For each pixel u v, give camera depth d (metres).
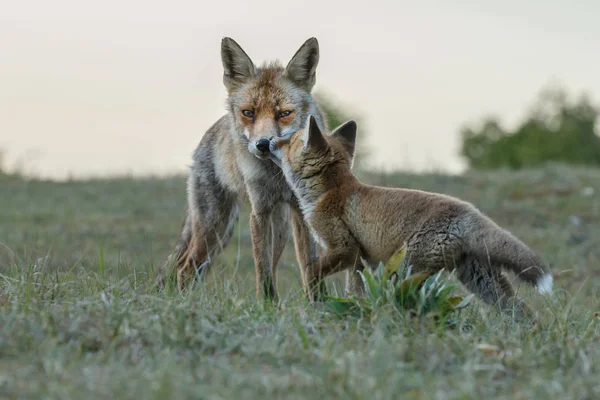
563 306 10.38
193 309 8.96
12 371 7.02
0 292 9.95
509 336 8.59
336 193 10.83
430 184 30.38
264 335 8.42
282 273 20.12
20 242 21.80
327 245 10.91
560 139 79.00
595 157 79.19
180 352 7.78
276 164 12.28
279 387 6.71
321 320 9.34
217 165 14.31
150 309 9.00
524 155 78.19
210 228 14.59
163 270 14.15
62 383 6.70
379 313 8.82
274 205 13.08
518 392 6.79
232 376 6.93
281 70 13.47
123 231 24.75
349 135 12.23
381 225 10.22
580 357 7.73
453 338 8.16
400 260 9.50
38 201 29.31
